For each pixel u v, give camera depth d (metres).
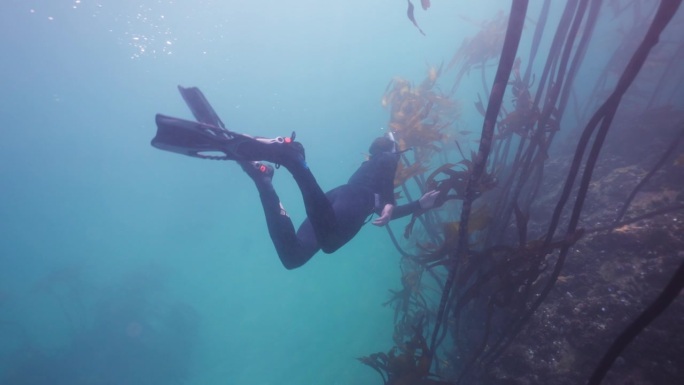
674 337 3.88
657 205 5.62
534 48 5.06
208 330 18.53
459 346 5.45
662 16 1.66
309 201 2.53
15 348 21.30
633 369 3.99
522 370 4.70
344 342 12.36
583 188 2.74
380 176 3.70
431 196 4.21
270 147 2.38
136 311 17.84
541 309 5.01
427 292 9.14
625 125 8.80
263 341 15.66
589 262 5.14
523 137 4.55
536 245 3.39
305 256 3.04
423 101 7.60
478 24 9.55
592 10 3.51
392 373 4.82
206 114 2.69
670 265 4.52
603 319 4.47
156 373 15.30
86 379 15.52
